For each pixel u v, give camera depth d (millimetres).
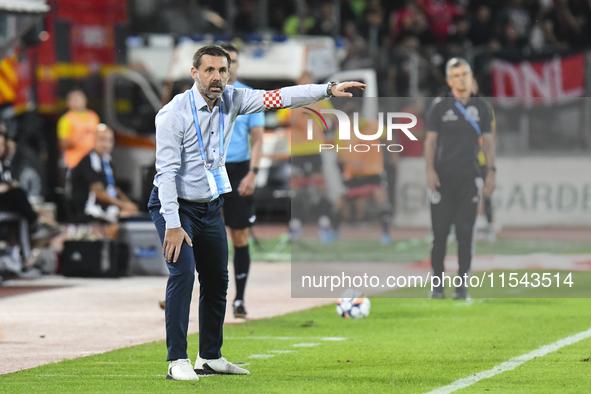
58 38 65375
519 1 80750
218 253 21984
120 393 20031
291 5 82750
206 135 21266
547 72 65312
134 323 31266
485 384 20938
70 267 44875
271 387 20594
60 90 65625
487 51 66438
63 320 31953
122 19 69188
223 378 21734
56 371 22859
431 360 24062
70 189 47656
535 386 20703
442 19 78562
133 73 68750
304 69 68562
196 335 28641
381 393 19969
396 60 69250
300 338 27906
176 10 77188
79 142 60500
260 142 31391
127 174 67875
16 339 28078
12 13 43062
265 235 65812
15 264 43656
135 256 46062
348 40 76125
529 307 34188
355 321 31391
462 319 31500
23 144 61188
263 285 41625
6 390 20500
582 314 32375
